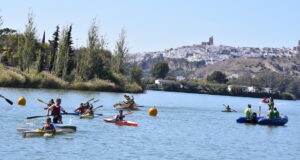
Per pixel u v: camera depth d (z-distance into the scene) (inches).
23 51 3774.6
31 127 1234.6
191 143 1142.3
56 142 1013.8
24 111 1641.2
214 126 1619.1
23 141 997.2
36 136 1074.7
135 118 1711.4
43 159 831.1
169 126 1510.8
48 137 1073.5
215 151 1043.3
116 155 912.3
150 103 2979.8
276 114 1811.0
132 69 4788.4
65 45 3991.1
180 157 936.9
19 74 3228.3
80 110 1660.9
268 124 1796.3
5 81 3043.8
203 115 2161.7
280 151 1117.7
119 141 1089.4
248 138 1330.0
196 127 1545.3
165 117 1854.1
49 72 4055.1
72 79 4001.0
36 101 2122.3
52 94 2763.3
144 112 2036.2
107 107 2191.2
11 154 853.8
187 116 2010.3
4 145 935.7
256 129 1598.2
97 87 3870.6
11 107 1754.4
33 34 3804.1
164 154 956.6
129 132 1267.2
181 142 1146.7
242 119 1807.3
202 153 1002.1
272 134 1475.1
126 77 4712.1
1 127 1182.9
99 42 4158.5
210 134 1368.1
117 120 1480.1
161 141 1138.0
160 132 1323.8
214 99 5462.6
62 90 3417.8
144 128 1392.7
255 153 1058.1
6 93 2452.0
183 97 5221.5
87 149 955.3
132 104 2149.4
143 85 4931.1
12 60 4603.8
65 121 1433.3
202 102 3996.1
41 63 4131.4
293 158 1026.1
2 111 1583.4
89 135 1153.4
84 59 4057.6
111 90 4042.8
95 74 4160.9
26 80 3255.4
